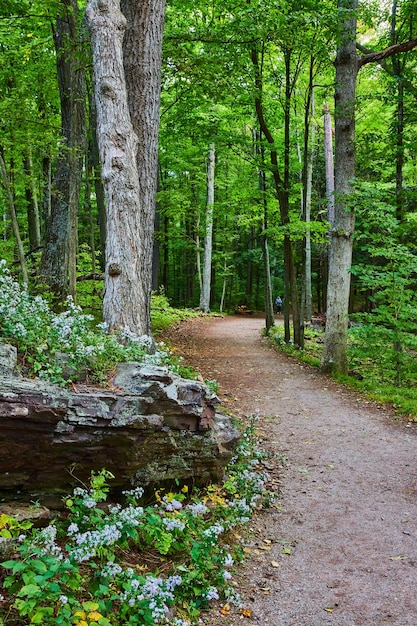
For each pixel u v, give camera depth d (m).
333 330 12.69
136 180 6.72
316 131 26.73
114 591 3.24
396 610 3.72
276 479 6.32
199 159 24.45
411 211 14.18
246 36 10.88
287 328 16.66
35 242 15.69
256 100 14.45
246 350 15.69
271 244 32.75
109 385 4.54
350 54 12.13
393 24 13.57
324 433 8.17
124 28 6.79
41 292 10.24
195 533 4.23
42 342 4.57
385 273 11.25
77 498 3.87
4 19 10.84
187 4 13.02
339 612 3.69
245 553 4.50
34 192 12.87
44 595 2.75
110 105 6.57
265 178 17.22
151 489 4.61
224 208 19.77
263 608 3.72
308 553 4.58
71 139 10.20
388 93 14.79
